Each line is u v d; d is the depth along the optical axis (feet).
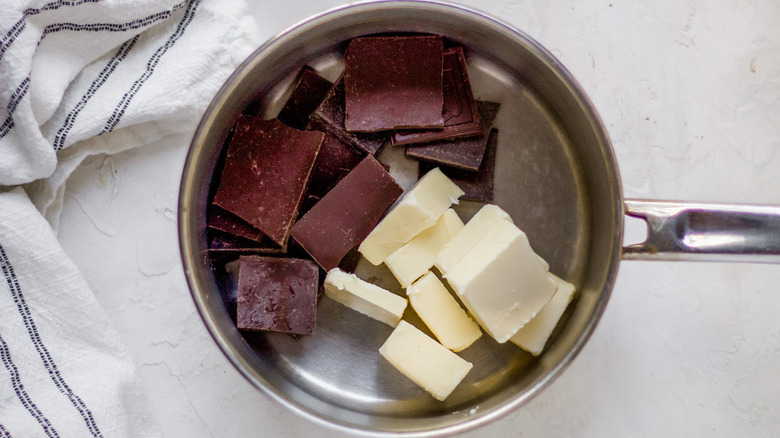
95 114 1.14
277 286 1.11
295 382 1.16
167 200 1.22
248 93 1.13
